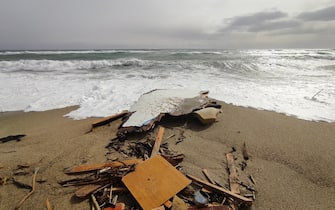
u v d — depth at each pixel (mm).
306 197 2854
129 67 14289
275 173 3320
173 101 5727
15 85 8805
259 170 3385
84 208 2592
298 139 4312
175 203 2576
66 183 2988
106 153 3770
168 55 24000
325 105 6301
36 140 4305
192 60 17938
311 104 6402
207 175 3203
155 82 9242
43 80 9812
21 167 3320
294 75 11164
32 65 14391
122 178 2904
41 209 2586
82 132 4680
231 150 3973
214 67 13867
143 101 5859
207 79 9922
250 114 5641
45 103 6754
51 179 3072
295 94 7410
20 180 3037
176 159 3539
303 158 3682
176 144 4184
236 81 9484
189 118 5285
